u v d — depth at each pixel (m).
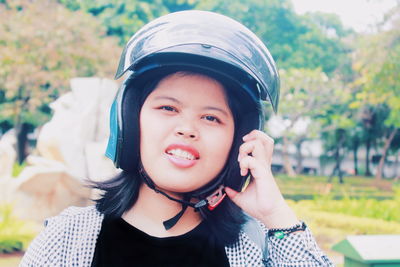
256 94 1.22
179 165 1.15
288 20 15.25
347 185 16.94
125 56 1.20
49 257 1.21
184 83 1.16
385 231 7.82
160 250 1.20
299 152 21.59
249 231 1.32
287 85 12.49
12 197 7.78
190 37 1.13
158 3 15.49
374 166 24.70
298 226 1.27
